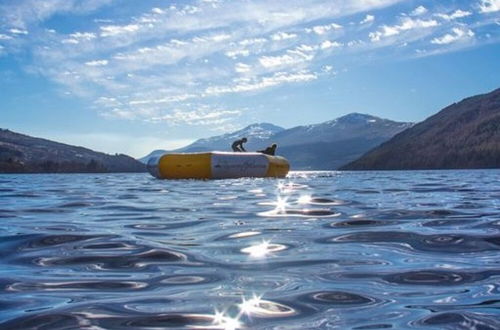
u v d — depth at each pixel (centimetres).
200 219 878
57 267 496
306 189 1833
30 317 342
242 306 365
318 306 365
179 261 520
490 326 316
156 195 1542
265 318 339
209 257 539
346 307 362
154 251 571
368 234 693
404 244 617
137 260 525
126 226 788
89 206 1165
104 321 334
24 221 862
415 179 3209
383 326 321
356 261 518
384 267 490
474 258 532
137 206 1152
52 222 845
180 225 798
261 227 768
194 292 401
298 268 486
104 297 388
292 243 624
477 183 2423
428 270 476
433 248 591
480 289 406
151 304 370
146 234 699
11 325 328
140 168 17112
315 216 913
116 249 585
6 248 595
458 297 384
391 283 429
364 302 374
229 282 434
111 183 2709
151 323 330
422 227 757
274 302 374
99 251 573
